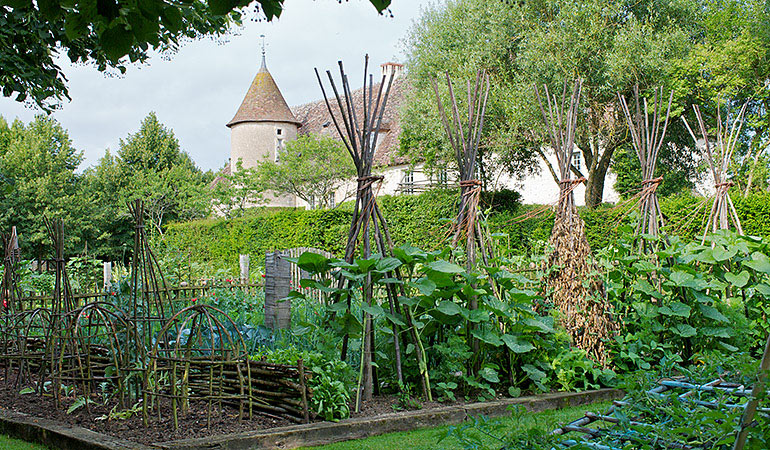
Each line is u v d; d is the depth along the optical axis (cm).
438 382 532
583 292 589
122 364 481
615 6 1669
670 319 605
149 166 4306
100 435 397
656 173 1891
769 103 1641
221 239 2472
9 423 442
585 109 1752
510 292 543
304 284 511
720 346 596
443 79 1831
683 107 1700
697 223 1258
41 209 3136
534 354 557
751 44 1548
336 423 432
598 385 563
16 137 3728
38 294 907
